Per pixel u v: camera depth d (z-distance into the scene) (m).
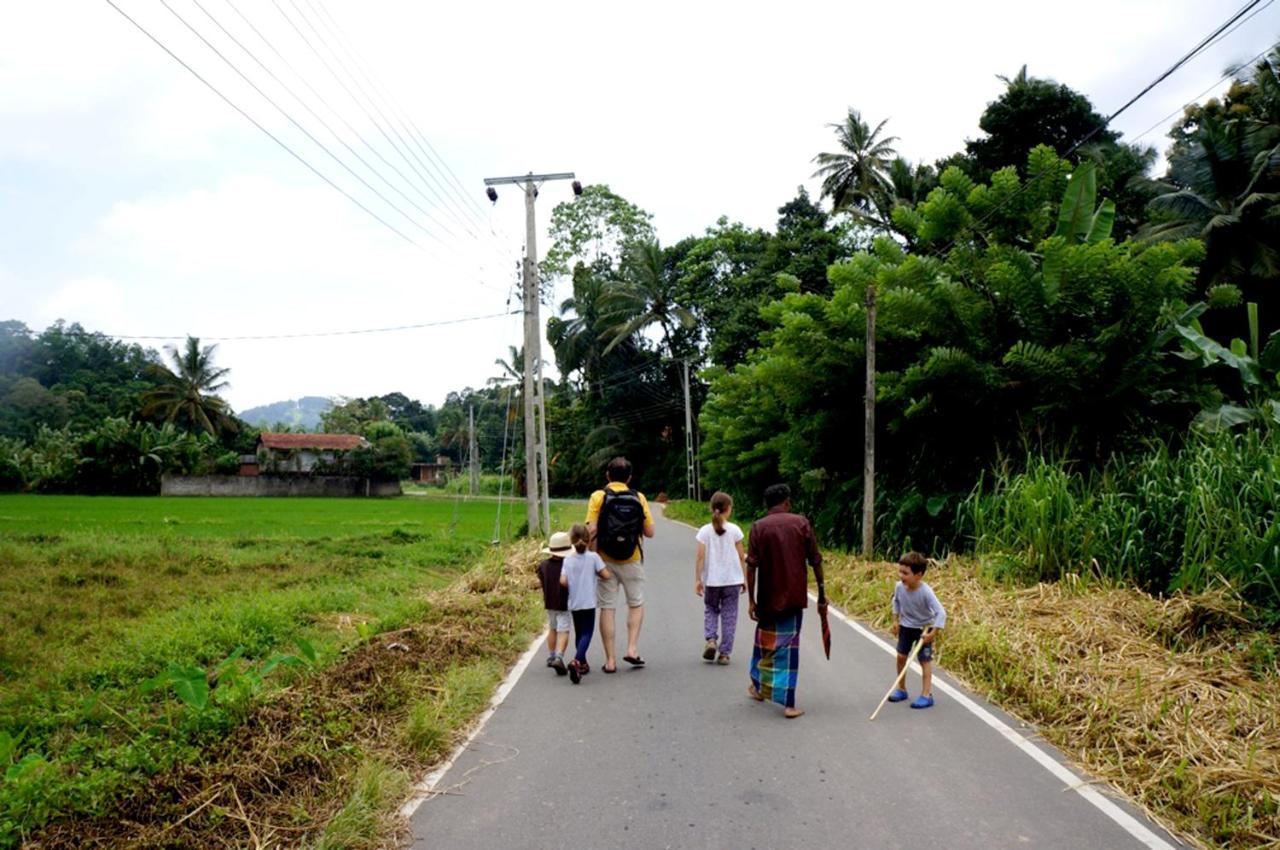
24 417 63.84
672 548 21.34
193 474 57.56
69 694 7.44
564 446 62.44
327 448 66.88
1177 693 5.88
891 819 4.34
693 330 48.91
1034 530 10.36
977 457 15.09
